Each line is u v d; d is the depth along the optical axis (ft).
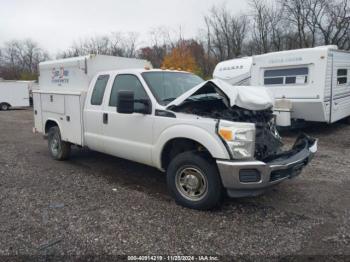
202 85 14.24
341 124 41.09
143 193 16.42
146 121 15.84
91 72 20.59
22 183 18.19
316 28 116.78
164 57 135.03
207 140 13.25
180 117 14.42
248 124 12.85
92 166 21.90
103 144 18.69
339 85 35.12
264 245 11.19
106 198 15.70
